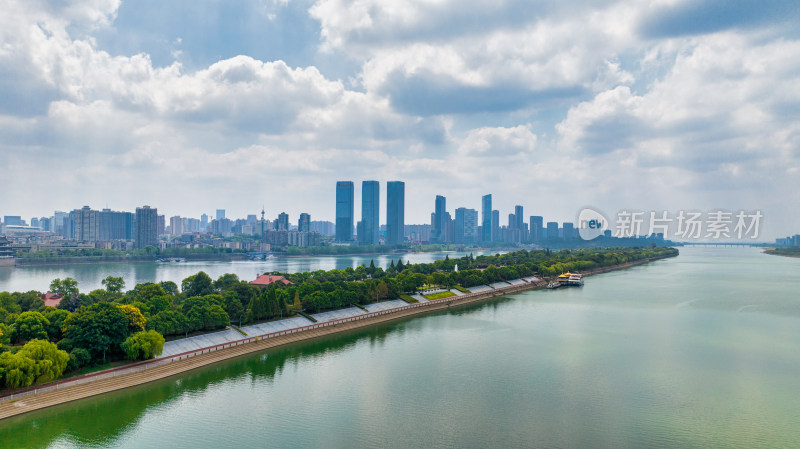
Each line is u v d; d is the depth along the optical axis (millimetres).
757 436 110125
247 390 135625
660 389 138625
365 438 108125
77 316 143250
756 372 153625
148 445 104062
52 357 124875
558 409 124500
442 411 122875
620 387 140250
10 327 140250
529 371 153875
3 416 110562
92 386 128375
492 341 191750
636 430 112938
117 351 144875
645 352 176250
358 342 189250
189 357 154375
